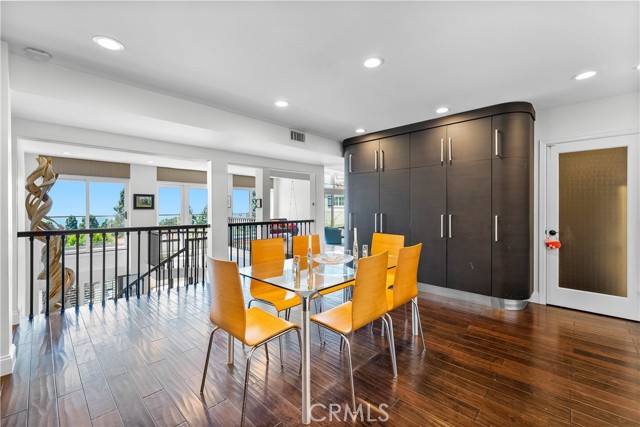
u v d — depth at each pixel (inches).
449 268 145.0
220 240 179.8
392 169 167.5
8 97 79.4
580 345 96.7
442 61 91.0
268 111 139.6
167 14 68.8
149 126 126.0
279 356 90.5
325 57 88.9
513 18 69.7
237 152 187.2
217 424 61.6
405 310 131.6
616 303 121.0
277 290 104.4
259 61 91.6
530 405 67.3
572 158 130.6
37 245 203.6
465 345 97.4
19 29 74.5
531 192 130.3
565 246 132.7
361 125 162.9
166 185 292.0
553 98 122.3
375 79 104.3
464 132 139.4
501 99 123.6
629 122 116.5
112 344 96.1
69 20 71.0
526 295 127.3
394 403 68.2
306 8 66.6
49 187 148.6
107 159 238.1
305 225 247.1
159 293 153.8
